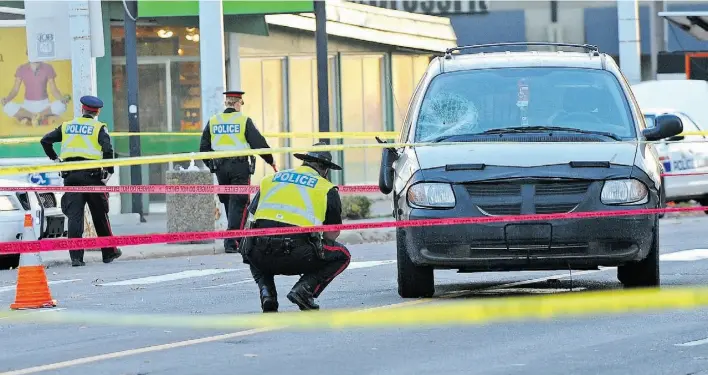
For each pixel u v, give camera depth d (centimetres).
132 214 6588
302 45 7738
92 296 3666
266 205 2975
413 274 3209
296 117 7738
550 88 3391
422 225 3047
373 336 2614
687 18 8875
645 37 10144
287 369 2261
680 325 2688
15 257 4753
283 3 6300
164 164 6888
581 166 3056
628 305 2991
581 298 3141
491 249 3025
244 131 4753
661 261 4166
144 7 6291
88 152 4653
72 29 5294
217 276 4178
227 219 5069
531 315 2870
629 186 3055
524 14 9900
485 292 3362
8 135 6600
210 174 5400
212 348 2517
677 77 10094
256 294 3541
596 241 3022
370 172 8269
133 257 5059
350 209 6644
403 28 8225
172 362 2362
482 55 3578
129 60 5741
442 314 2909
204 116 5441
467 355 2372
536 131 3291
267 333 2692
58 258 4850
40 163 6531
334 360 2341
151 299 3512
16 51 6600
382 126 8300
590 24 9981
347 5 7750
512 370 2211
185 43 6925
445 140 3288
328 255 2983
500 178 3038
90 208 4800
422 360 2327
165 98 6912
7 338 2784
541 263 3036
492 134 3291
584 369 2211
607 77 3425
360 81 8131
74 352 2534
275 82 7606
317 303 3203
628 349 2405
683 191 6688
